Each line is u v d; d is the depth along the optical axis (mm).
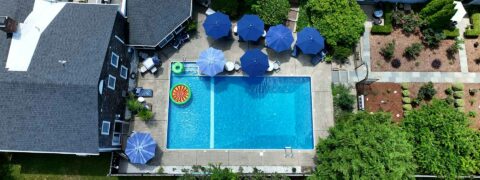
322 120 34656
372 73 36000
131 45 33406
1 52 28172
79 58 28406
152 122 34250
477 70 36438
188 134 34344
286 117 34812
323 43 34125
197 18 36531
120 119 33219
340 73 35688
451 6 32719
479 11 37031
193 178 30391
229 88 35156
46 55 28266
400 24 36656
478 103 35812
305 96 35219
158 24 33219
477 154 29656
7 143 28281
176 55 35688
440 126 30031
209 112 34750
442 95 35812
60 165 33438
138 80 35062
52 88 27484
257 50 33969
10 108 27859
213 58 33344
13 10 29531
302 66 35688
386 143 27547
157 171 33344
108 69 29797
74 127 28344
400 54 36438
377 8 36969
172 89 34406
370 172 26406
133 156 31281
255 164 33781
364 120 29719
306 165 33812
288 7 35188
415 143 30625
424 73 36125
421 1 36562
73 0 33219
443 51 36625
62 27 29438
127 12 32969
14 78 27219
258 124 34625
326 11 34375
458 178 30672
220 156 33844
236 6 35312
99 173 33375
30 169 33219
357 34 34406
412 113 31828
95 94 27609
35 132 28359
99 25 29828
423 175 32469
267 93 35156
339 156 28016
